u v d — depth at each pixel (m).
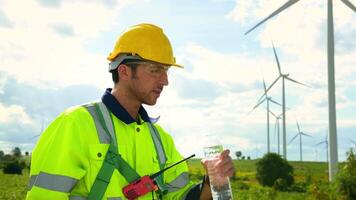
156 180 2.36
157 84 2.38
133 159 2.35
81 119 2.25
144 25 2.43
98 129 2.26
